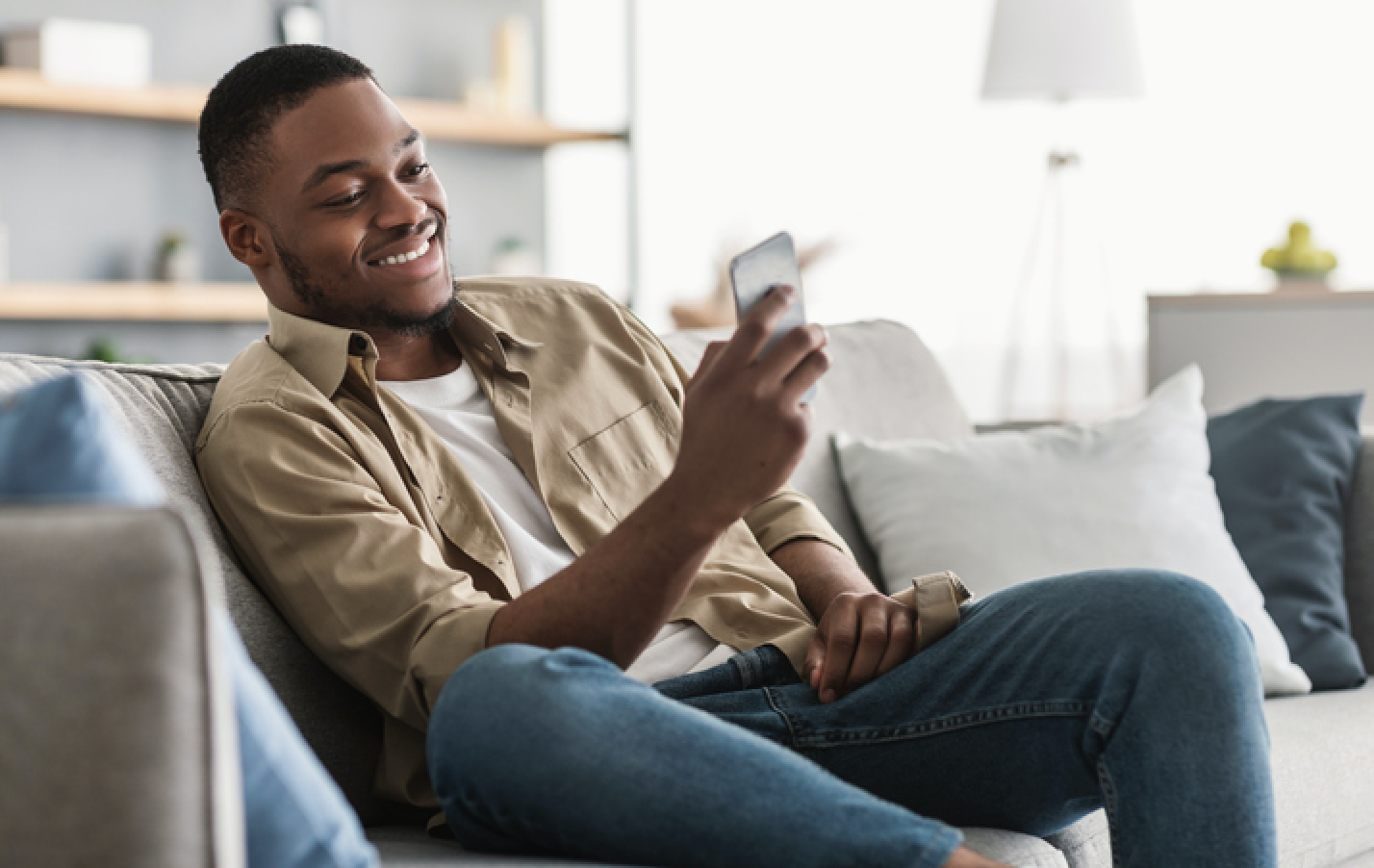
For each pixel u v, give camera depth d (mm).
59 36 3857
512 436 1360
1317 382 2840
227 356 4352
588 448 1395
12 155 3949
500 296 1501
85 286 3902
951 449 1825
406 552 1173
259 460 1222
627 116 4906
